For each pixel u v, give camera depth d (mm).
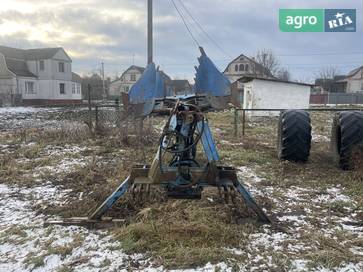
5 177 4750
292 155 5324
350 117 4801
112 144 7203
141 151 6461
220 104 3178
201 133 2941
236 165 5426
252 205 3117
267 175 4789
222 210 3342
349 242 2783
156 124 10070
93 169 5066
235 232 2887
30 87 36281
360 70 53500
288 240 2811
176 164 3104
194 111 2928
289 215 3369
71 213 3391
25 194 4059
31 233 2986
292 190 4148
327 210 3496
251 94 17359
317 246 2713
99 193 3898
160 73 3619
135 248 2650
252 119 15219
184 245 2689
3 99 29672
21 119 15430
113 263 2486
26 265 2484
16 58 35969
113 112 9234
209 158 3023
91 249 2686
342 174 4691
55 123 11820
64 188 4289
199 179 2969
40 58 36594
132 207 3471
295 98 17812
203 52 3398
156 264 2459
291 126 5230
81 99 42438
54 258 2574
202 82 3355
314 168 5098
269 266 2438
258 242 2781
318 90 53562
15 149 6949
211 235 2814
